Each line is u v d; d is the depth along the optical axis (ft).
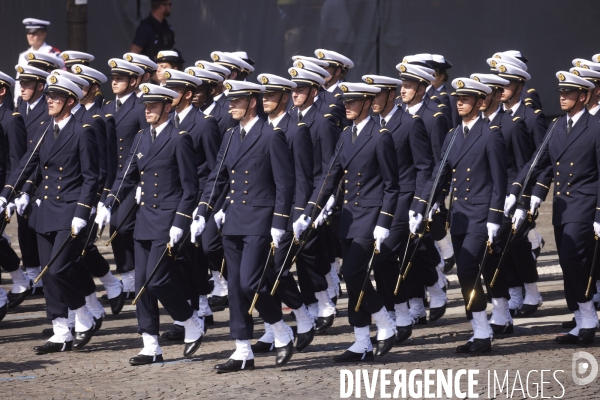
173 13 178.70
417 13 177.78
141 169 79.20
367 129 78.07
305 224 76.38
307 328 81.76
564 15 176.65
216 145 90.79
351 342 86.17
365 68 178.70
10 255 100.94
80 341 83.41
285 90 77.97
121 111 101.91
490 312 97.35
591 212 83.20
